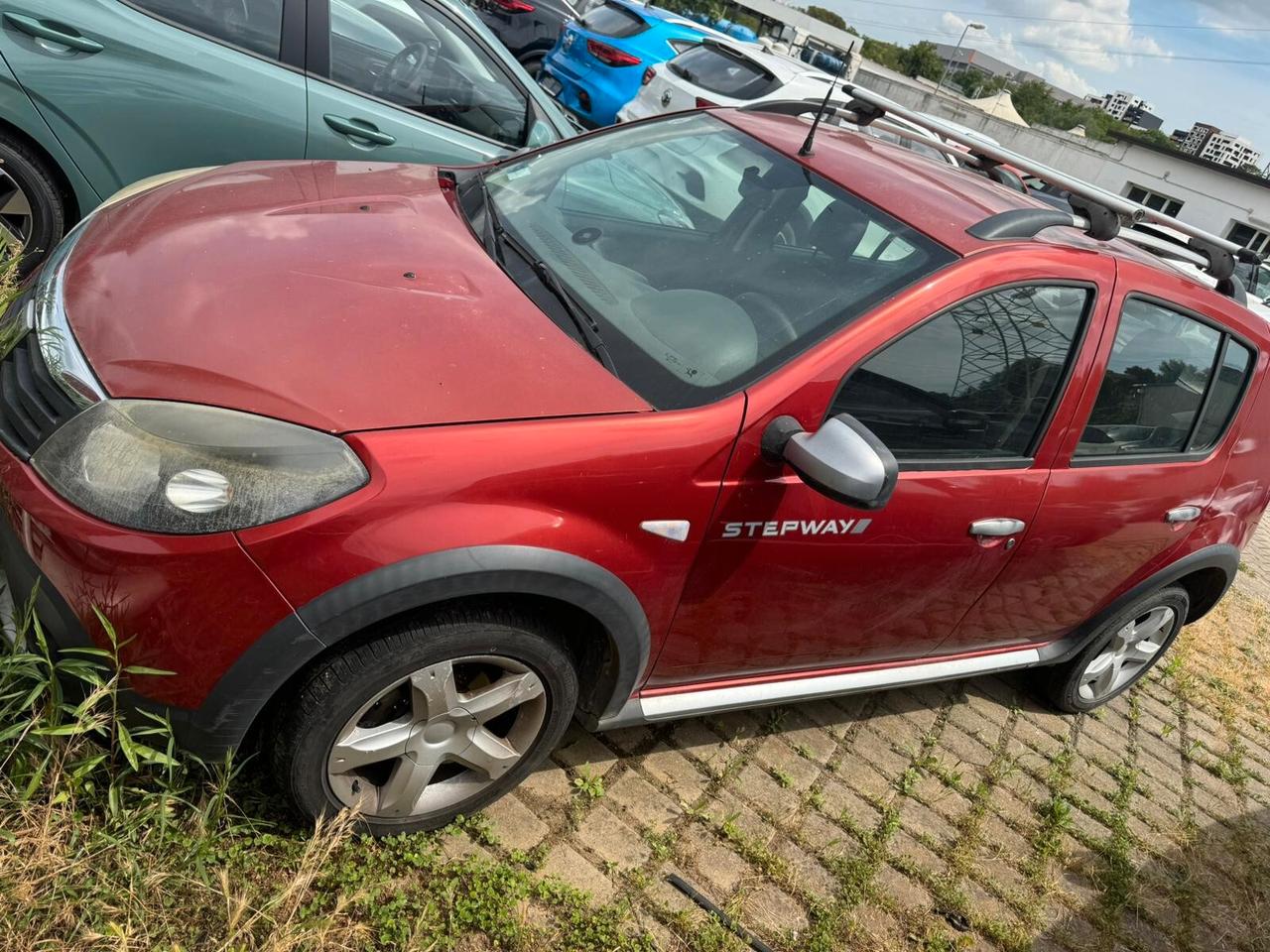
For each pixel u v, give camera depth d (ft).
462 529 6.15
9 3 11.35
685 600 7.68
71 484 5.85
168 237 7.74
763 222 8.96
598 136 11.03
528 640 6.92
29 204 12.32
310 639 5.93
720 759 9.82
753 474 7.30
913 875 9.39
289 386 6.25
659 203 9.49
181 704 6.04
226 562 5.75
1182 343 10.29
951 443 8.57
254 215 8.31
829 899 8.70
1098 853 10.61
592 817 8.51
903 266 8.23
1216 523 11.69
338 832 6.57
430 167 11.13
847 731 11.07
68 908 5.72
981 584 9.71
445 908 7.08
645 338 7.75
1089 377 9.30
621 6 32.99
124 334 6.53
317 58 13.76
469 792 7.68
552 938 7.28
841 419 7.01
